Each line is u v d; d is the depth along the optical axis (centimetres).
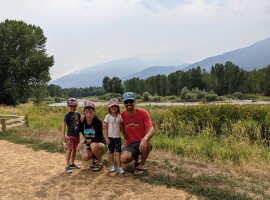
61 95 13075
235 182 617
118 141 675
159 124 1340
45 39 5209
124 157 643
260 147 941
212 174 667
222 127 1168
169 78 10175
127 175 658
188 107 1390
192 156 844
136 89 10694
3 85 4706
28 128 1470
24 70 4609
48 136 1230
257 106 1345
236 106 1320
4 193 565
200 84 9712
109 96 9675
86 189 579
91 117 675
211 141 986
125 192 563
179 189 578
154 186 593
